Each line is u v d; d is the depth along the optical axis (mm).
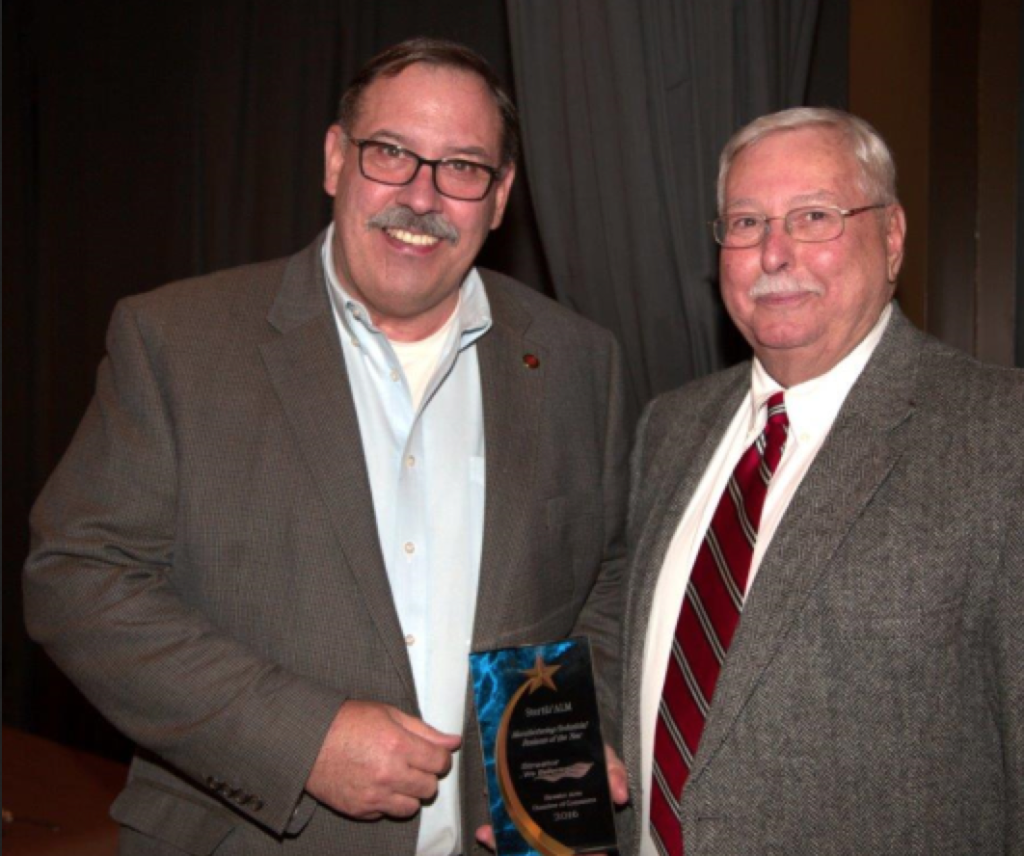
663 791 1573
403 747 1472
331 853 1561
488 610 1675
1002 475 1397
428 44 1717
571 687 1606
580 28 2299
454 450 1748
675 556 1707
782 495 1577
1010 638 1372
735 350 2350
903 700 1401
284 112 3492
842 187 1562
